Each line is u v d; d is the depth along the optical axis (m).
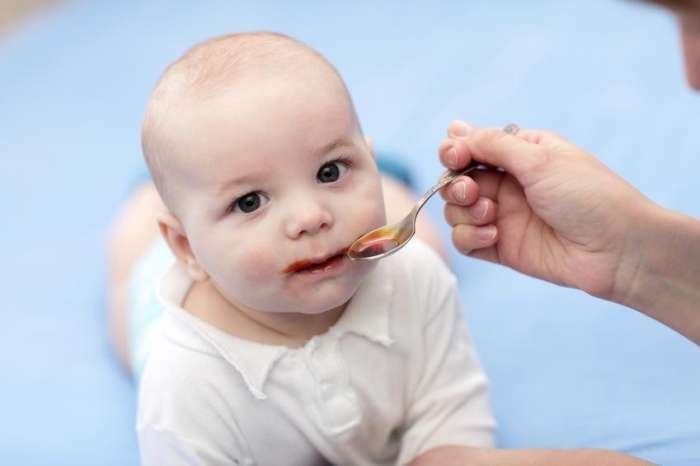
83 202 1.70
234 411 0.89
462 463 0.92
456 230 0.93
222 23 2.39
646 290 0.88
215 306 0.91
